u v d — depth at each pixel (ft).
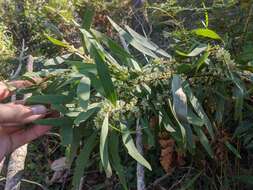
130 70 0.90
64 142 0.81
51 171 1.49
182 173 1.27
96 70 0.86
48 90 0.94
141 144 1.10
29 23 1.94
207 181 1.20
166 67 0.93
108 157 0.85
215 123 1.09
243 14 1.24
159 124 0.89
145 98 0.89
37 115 0.88
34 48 1.89
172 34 1.24
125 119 0.86
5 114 0.85
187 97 0.91
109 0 2.04
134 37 0.98
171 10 1.56
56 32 1.18
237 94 0.91
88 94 0.78
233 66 0.92
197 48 0.93
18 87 0.98
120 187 1.31
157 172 1.30
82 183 1.33
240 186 1.19
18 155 1.22
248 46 1.05
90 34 0.90
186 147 0.93
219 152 1.12
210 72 0.93
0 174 1.46
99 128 0.83
